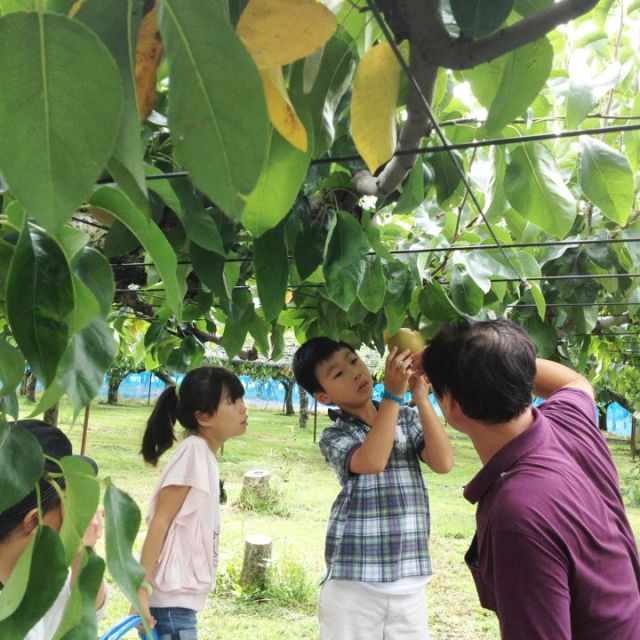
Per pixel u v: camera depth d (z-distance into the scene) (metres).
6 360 0.55
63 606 1.32
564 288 2.23
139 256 1.71
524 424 1.28
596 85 1.03
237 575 5.14
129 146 0.38
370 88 0.59
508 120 0.66
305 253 1.30
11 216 0.55
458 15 0.46
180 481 2.53
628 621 1.14
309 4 0.42
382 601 2.31
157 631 2.45
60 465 0.60
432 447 2.25
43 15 0.35
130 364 8.46
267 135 0.36
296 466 10.78
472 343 1.25
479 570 1.33
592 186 1.04
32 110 0.35
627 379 7.02
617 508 1.31
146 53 0.46
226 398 2.67
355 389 2.34
